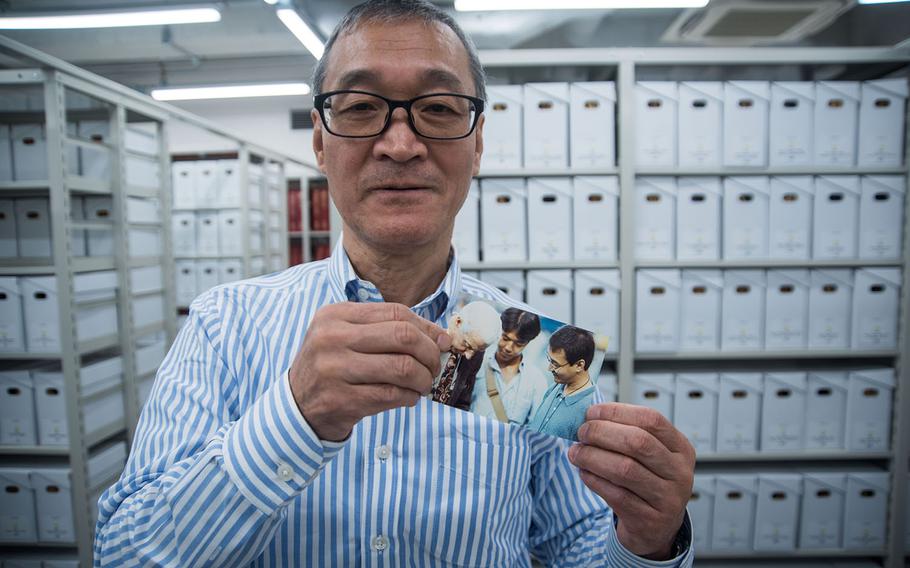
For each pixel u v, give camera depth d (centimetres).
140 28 442
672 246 196
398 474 70
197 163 377
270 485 51
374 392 48
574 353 63
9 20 317
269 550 66
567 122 193
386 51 64
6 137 208
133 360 230
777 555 200
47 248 208
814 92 191
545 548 87
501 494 74
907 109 192
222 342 73
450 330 64
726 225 195
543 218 194
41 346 202
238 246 378
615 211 193
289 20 305
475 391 63
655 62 189
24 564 203
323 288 81
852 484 199
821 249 194
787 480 198
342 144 66
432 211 67
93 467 207
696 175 197
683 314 198
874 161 192
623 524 61
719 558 208
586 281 194
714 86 190
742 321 197
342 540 68
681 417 200
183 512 52
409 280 77
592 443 58
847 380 198
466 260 196
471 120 69
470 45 74
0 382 202
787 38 329
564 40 348
